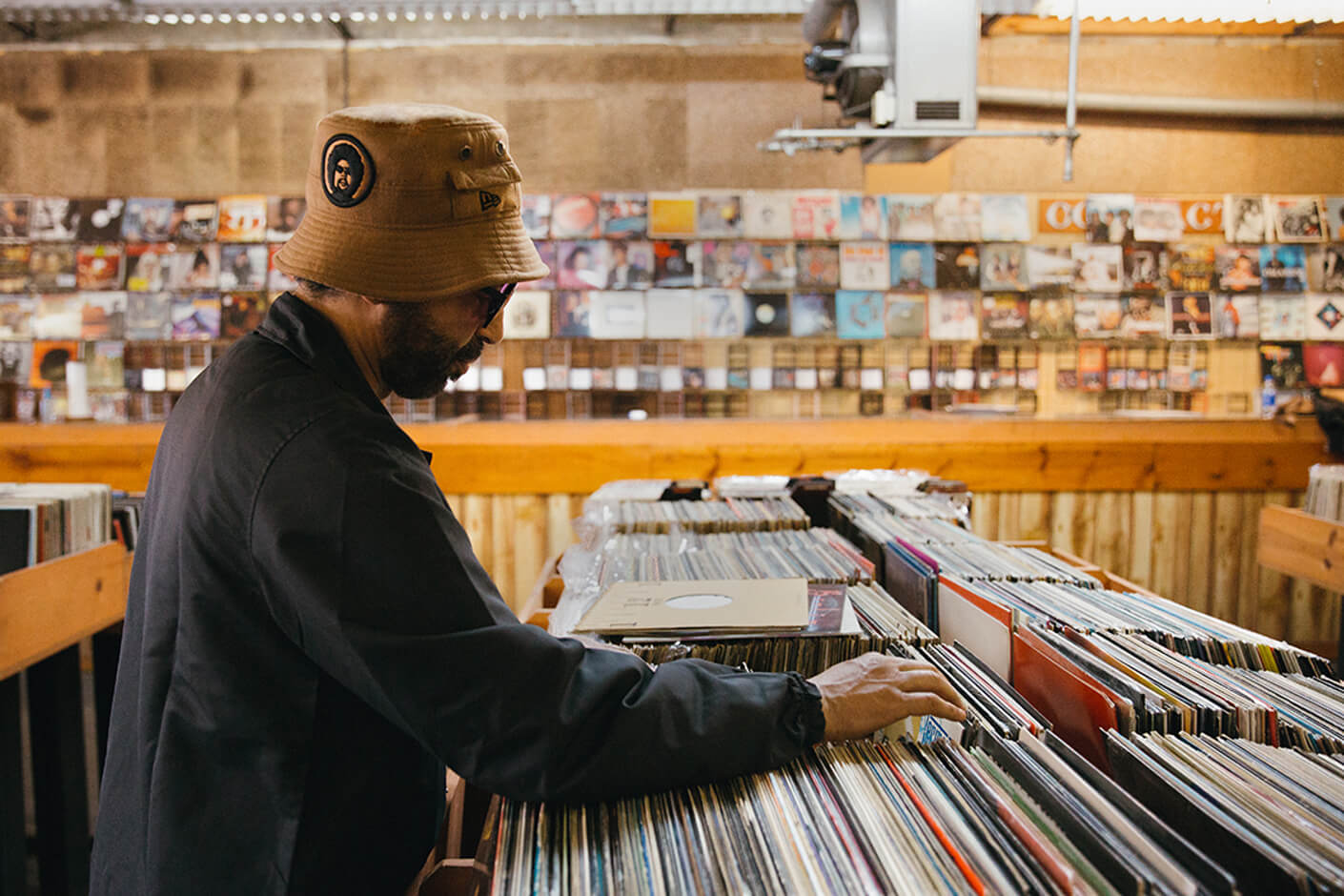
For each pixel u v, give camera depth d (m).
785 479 2.47
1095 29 4.61
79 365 4.46
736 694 0.87
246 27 4.68
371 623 0.77
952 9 2.98
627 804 0.85
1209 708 0.94
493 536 3.46
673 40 4.78
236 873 0.82
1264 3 3.21
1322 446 3.47
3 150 4.71
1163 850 0.71
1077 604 1.31
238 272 4.48
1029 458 3.44
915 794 0.85
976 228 4.49
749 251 4.53
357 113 0.85
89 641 3.35
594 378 4.62
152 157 4.72
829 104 4.80
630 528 1.90
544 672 0.80
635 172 4.81
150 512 0.94
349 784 0.86
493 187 0.88
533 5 3.93
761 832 0.80
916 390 4.69
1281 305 4.53
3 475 3.34
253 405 0.84
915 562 1.56
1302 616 3.53
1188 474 3.46
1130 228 4.49
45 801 2.07
